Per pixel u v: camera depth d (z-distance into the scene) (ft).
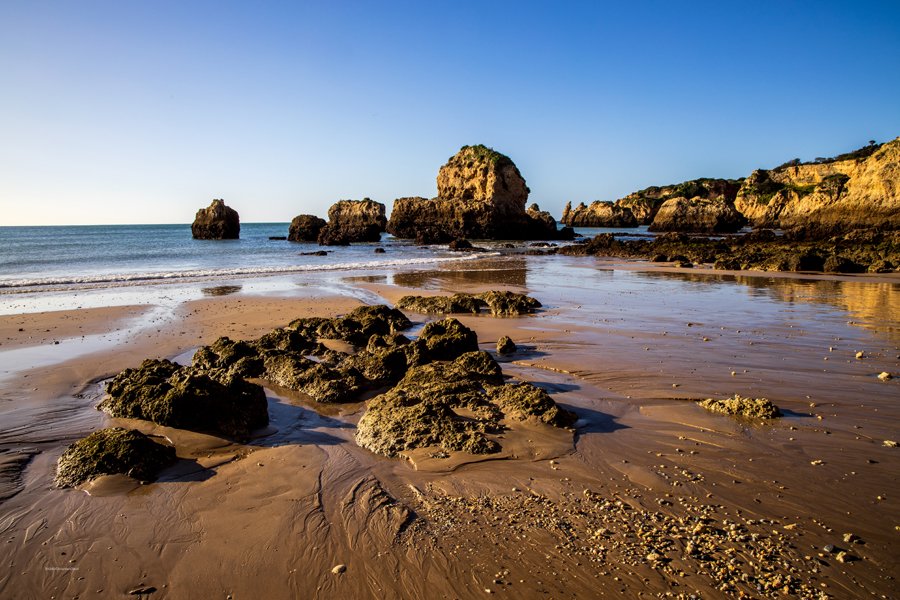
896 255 104.58
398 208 273.33
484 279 94.12
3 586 15.03
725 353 39.60
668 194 465.06
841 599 13.94
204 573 15.56
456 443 23.44
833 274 96.68
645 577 14.94
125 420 27.17
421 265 125.70
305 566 15.79
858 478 20.43
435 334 42.63
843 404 28.53
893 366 35.53
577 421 26.66
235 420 25.94
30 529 17.72
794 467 21.39
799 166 362.12
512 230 263.70
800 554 15.81
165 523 18.11
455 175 279.08
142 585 15.10
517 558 15.89
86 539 17.21
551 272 106.52
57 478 21.15
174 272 102.73
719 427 25.66
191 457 23.38
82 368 36.35
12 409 28.68
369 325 48.75
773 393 30.37
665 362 37.37
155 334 47.34
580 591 14.47
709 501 18.89
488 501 19.20
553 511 18.42
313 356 40.73
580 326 50.57
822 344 42.04
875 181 217.56
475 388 29.99
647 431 25.39
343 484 20.70
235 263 131.23
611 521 17.74
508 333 48.19
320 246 210.59
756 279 89.76
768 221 318.45
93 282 87.30
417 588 14.75
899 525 17.24
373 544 16.76
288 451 23.86
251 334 47.98
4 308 60.70
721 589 14.42
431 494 19.83
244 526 17.88
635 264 126.00
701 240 173.47
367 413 26.66
